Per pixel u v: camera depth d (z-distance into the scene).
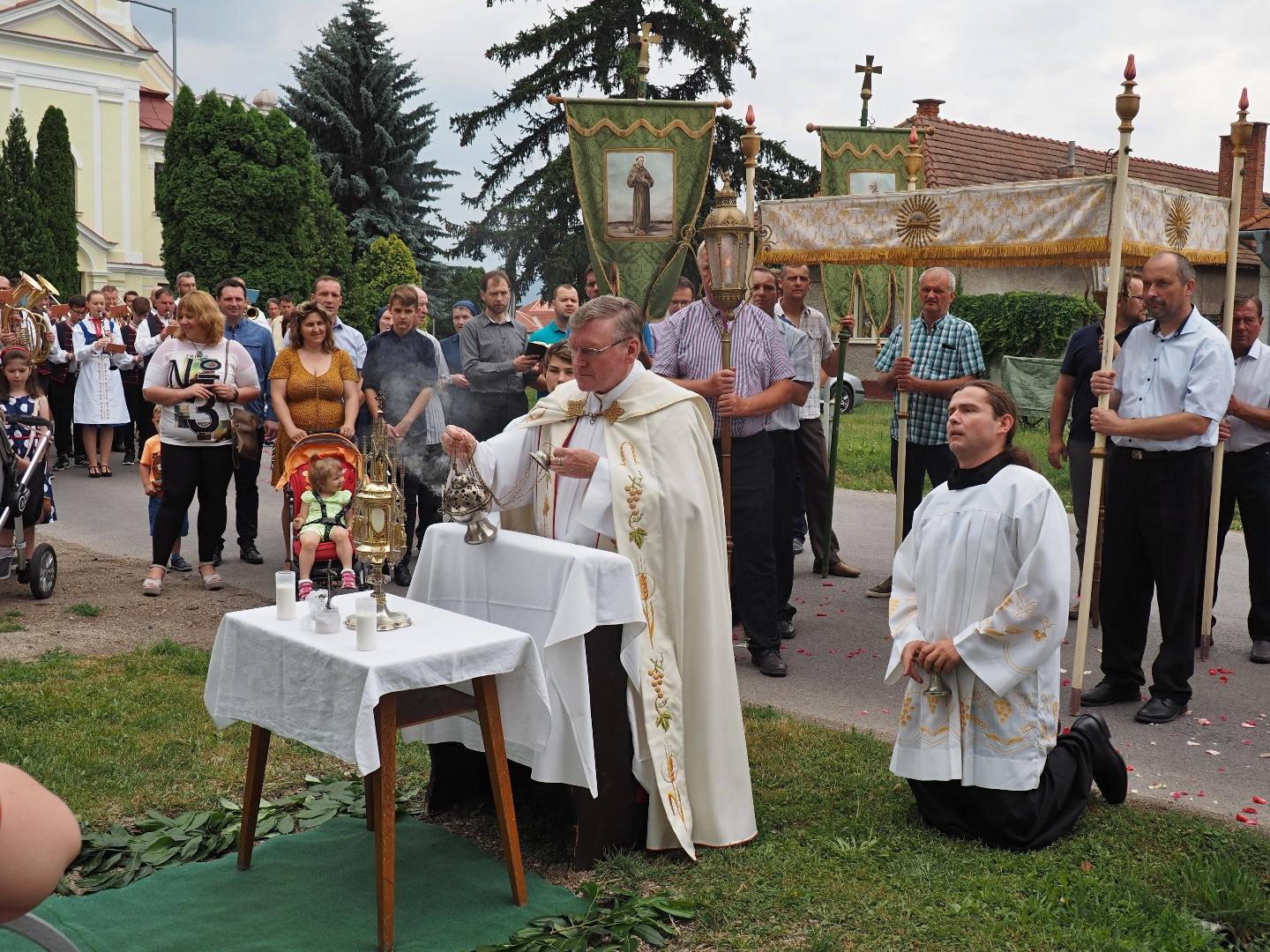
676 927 3.38
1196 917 3.48
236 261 28.44
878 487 12.79
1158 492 5.31
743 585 6.11
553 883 3.68
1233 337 6.38
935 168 23.72
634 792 3.87
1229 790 4.55
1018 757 3.86
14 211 29.45
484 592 3.87
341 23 38.78
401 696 3.49
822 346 8.34
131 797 4.28
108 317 12.72
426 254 38.66
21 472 7.23
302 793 4.35
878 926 3.36
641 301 7.44
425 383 7.81
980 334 20.42
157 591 7.51
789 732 5.05
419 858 3.84
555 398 4.19
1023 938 3.29
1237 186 6.32
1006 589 3.92
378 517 3.49
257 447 7.77
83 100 36.59
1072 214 5.63
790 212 7.32
